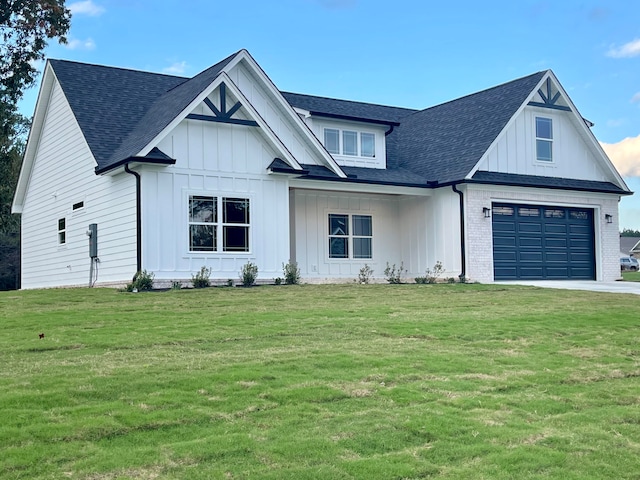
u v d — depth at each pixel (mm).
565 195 25219
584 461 6664
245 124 20172
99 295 17188
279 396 7996
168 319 13031
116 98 22938
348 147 24547
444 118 27734
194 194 19469
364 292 18234
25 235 27406
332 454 6512
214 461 6246
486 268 23297
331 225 24344
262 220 20516
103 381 8289
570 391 8891
